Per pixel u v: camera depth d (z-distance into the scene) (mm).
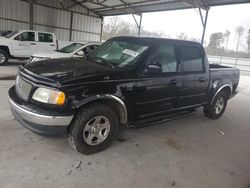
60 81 2850
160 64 3812
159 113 4020
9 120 4105
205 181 2986
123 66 3568
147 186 2746
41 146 3336
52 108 2824
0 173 2646
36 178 2643
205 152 3807
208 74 4770
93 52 4363
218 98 5398
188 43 4348
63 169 2871
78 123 3025
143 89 3559
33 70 3221
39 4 18156
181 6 15422
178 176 3021
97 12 21641
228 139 4488
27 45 11758
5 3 16641
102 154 3322
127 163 3176
